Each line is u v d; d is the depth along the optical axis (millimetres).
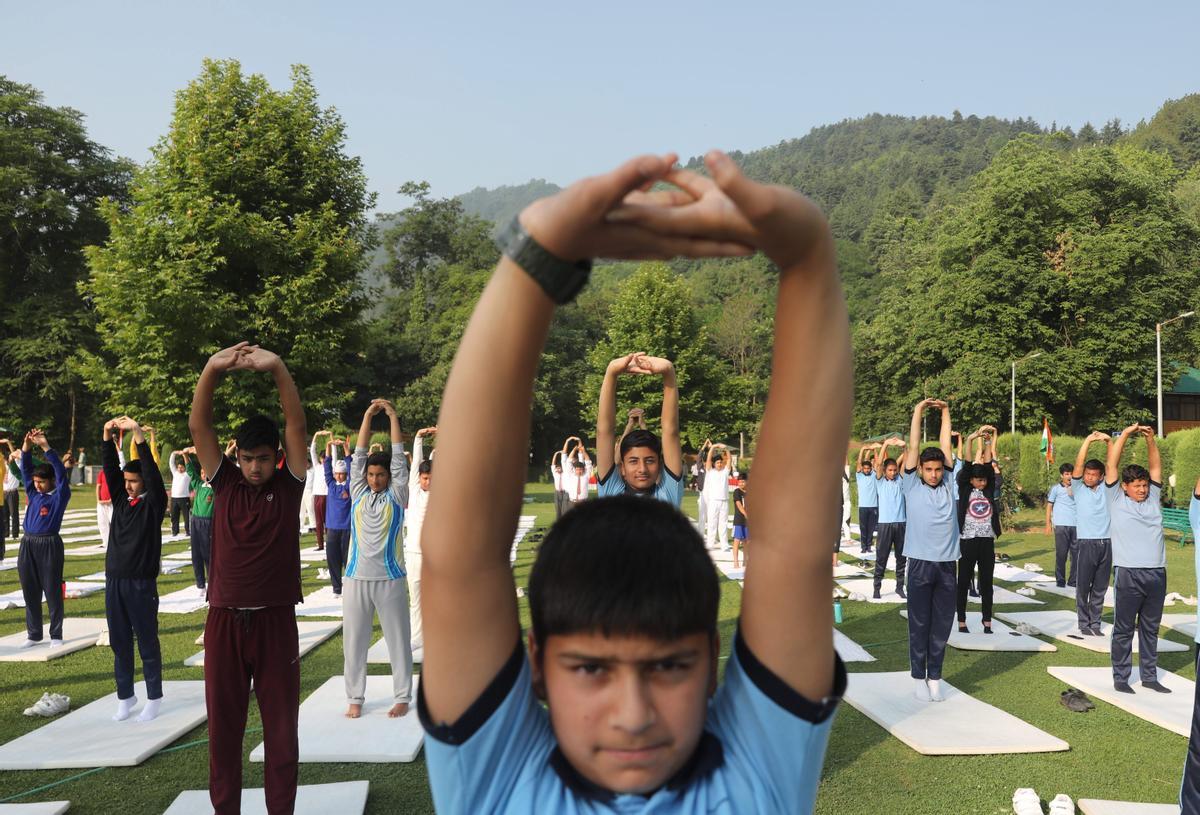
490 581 1004
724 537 15844
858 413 50000
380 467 6172
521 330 897
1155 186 34062
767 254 866
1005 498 19797
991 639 8648
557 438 47219
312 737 5711
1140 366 32250
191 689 6891
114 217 18938
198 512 11078
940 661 6574
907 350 37906
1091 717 6289
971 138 179125
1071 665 7816
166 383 18203
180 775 5164
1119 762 5379
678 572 951
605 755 955
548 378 44562
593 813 991
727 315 53906
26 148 35031
